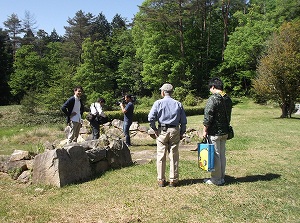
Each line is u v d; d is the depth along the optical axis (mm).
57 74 35500
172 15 41094
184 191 5180
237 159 7762
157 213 4270
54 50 66125
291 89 20609
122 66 52500
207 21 48031
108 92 41438
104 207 4547
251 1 47219
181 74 42219
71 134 8406
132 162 7465
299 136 11898
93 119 9828
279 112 26922
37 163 5875
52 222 4059
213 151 5359
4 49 57281
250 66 38969
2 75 53625
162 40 42125
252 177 6043
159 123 5438
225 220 4023
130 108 10539
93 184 5695
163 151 5457
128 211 4355
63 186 5566
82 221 4062
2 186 5762
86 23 61156
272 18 37688
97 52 42844
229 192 5094
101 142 7039
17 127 25750
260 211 4312
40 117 29266
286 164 7199
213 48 46969
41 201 4887
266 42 30641
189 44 45594
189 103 36656
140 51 44656
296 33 20781
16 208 4582
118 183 5734
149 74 42812
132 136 12828
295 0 36250
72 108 8344
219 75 43094
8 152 11297
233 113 27391
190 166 6996
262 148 9398
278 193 5066
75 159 5957
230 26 47188
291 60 20203
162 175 5465
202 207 4465
